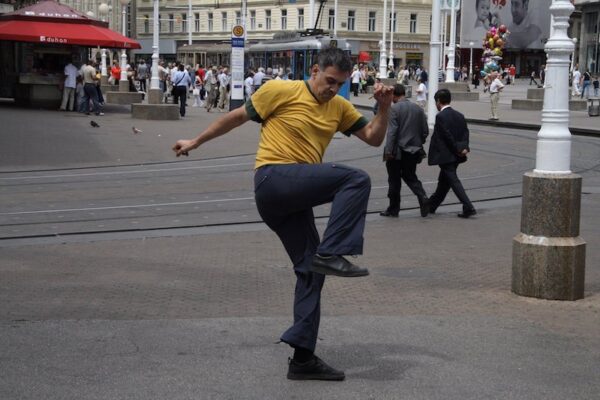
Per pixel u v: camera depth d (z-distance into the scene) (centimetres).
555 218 714
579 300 721
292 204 493
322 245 477
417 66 8181
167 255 938
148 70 5472
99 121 2841
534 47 8700
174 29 8981
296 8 7675
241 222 1162
